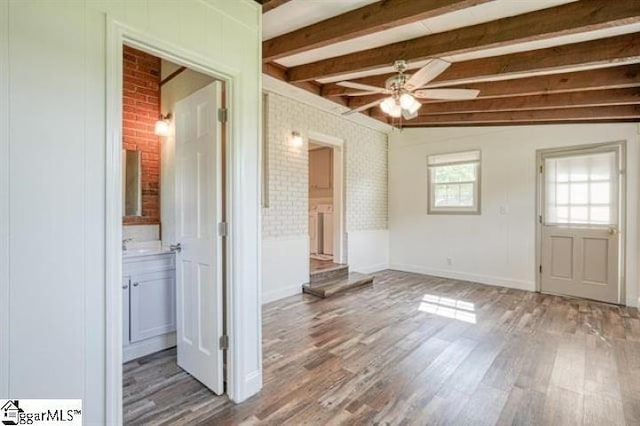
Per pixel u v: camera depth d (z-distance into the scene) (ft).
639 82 9.80
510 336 10.62
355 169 19.52
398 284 17.66
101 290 5.12
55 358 4.74
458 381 7.92
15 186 4.38
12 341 4.41
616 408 6.88
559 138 15.64
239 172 7.18
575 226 15.19
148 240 10.70
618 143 14.15
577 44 9.04
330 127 17.69
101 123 5.06
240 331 7.20
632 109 12.89
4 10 4.27
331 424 6.39
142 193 10.59
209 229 7.48
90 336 5.04
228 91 7.10
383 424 6.38
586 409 6.84
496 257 17.52
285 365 8.72
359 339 10.39
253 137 7.48
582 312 13.05
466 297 15.17
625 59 8.50
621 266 14.08
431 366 8.65
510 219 17.04
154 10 5.72
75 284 4.88
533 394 7.38
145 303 9.25
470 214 18.43
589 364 8.75
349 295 15.53
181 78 9.80
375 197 20.99
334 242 19.49
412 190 20.86
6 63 4.29
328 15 8.68
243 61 7.25
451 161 19.17
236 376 7.16
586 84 10.59
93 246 5.02
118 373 5.31
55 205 4.69
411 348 9.74
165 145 10.57
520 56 9.84
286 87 13.69
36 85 4.51
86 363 5.01
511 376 8.14
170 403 7.08
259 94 7.59
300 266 15.99
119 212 5.26
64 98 4.74
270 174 14.62
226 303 7.30
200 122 7.75
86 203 4.95
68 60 4.76
